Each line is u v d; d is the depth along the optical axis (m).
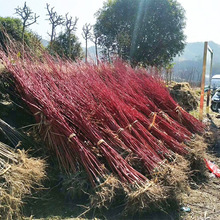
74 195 2.74
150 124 3.92
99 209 2.61
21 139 3.26
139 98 4.58
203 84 6.00
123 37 9.42
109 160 2.98
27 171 2.58
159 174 2.92
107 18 10.82
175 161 3.35
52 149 3.26
